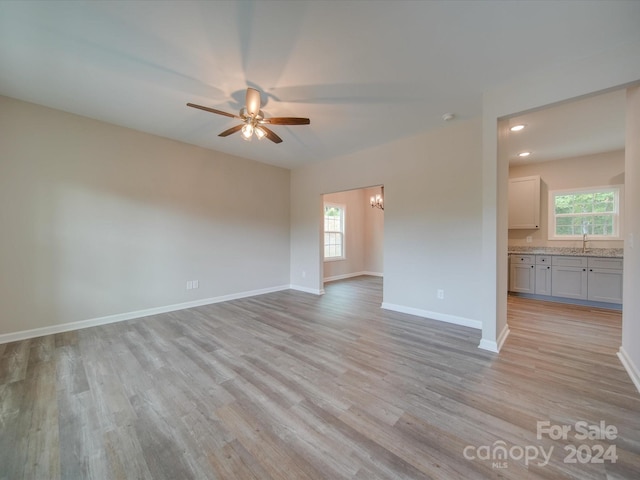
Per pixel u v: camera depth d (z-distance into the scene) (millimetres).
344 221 7605
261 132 2773
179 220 4277
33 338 3080
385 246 4324
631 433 1605
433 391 2041
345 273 7625
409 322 3658
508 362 2490
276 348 2828
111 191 3633
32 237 3105
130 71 2441
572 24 1857
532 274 4793
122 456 1460
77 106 3127
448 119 3385
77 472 1361
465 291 3512
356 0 1676
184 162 4320
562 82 2312
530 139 3951
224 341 3014
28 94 2877
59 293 3271
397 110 3145
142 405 1889
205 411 1826
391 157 4234
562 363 2461
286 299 5008
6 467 1389
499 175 2715
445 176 3654
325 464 1404
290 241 6016
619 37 1977
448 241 3646
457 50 2141
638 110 2148
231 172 4926
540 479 1308
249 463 1415
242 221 5121
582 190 4785
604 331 3238
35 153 3111
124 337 3121
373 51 2154
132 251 3818
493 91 2670
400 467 1380
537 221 5051
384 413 1798
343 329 3393
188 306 4387
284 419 1746
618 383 2125
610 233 4625
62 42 2072
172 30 1943
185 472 1362
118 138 3674
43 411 1821
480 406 1861
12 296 2996
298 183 5848
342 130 3736
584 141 4039
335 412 1812
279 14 1787
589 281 4266
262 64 2322
